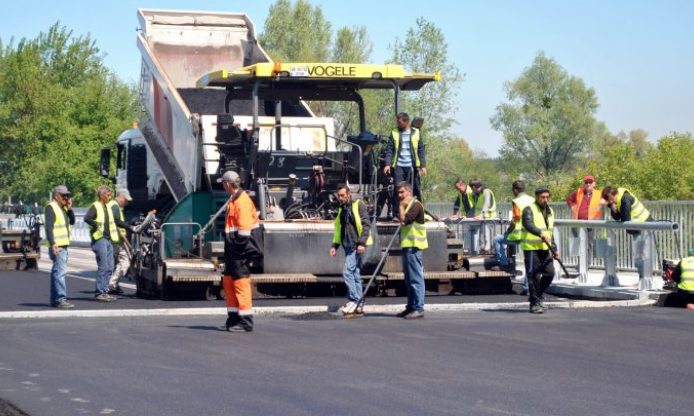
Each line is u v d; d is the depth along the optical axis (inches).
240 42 932.0
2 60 2600.9
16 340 502.3
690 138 1811.0
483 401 357.1
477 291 756.6
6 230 1083.3
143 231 804.6
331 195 748.6
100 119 2506.2
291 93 761.6
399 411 341.4
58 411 342.3
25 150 2487.7
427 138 1876.2
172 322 580.7
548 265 629.3
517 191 709.3
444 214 1331.2
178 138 821.9
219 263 714.8
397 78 741.9
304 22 2721.5
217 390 376.2
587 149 3385.8
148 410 343.6
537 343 496.4
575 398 362.9
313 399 360.5
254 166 727.7
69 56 2834.6
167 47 914.7
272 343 493.4
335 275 715.4
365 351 468.4
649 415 336.8
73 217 687.7
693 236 896.3
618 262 944.3
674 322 581.0
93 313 610.9
